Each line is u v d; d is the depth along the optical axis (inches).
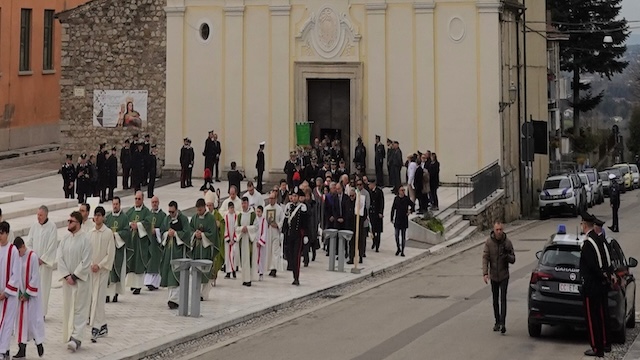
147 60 1756.9
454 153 1658.5
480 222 1481.3
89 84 1769.2
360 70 1694.1
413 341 700.7
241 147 1740.9
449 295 921.5
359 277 1025.5
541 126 1793.8
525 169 1806.1
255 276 977.5
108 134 1768.0
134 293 884.0
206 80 1748.3
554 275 692.1
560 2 2812.5
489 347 679.1
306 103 1724.9
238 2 1728.6
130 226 872.9
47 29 2213.3
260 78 1731.1
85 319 663.1
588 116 3619.6
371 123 1692.9
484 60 1640.0
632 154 3634.4
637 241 1353.3
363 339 714.2
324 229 1130.7
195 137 1750.7
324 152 1620.3
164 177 1750.7
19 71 2092.8
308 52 1716.3
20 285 614.2
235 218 969.5
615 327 688.4
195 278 787.4
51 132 2219.5
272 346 696.4
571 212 1763.0
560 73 2915.8
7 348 600.7
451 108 1658.5
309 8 1711.4
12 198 1254.3
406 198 1181.1
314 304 890.1
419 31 1668.3
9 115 2055.9
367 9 1685.5
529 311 700.7
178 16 1743.4
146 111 1758.1
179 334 718.5
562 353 661.9
